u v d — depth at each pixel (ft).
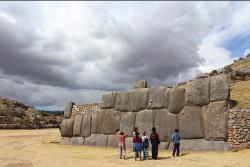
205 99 75.00
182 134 77.36
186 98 78.69
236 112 69.67
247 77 115.24
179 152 73.92
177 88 81.35
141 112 87.97
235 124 69.15
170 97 82.02
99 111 98.99
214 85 74.13
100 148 90.33
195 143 74.43
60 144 104.53
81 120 102.89
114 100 96.07
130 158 69.21
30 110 227.40
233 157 61.31
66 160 67.51
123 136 69.92
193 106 77.00
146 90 88.89
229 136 69.51
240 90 96.22
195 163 57.62
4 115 202.08
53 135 137.28
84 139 100.42
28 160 68.03
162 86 85.92
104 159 68.28
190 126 76.23
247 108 73.61
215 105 72.90
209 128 72.79
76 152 82.07
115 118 94.02
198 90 76.59
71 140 103.71
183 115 78.38
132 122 89.30
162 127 81.92
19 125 200.34
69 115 107.45
